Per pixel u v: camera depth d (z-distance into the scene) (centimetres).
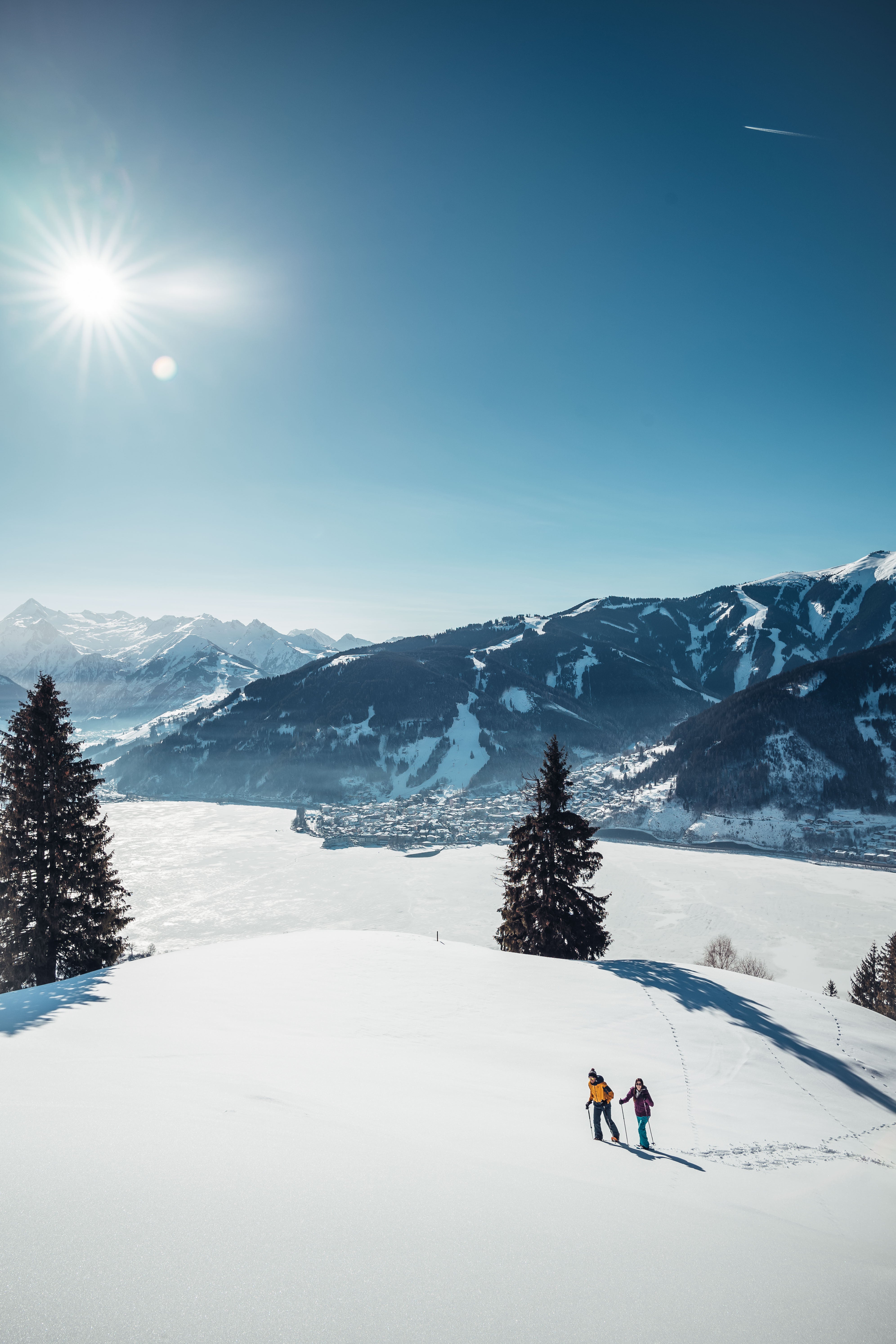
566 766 4300
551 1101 1625
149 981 2519
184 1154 820
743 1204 1063
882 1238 1009
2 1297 493
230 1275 559
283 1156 864
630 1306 601
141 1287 525
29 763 3219
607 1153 1259
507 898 4341
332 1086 1415
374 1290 567
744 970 8850
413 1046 1981
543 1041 2202
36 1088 1076
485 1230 725
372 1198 767
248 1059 1546
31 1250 562
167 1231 620
